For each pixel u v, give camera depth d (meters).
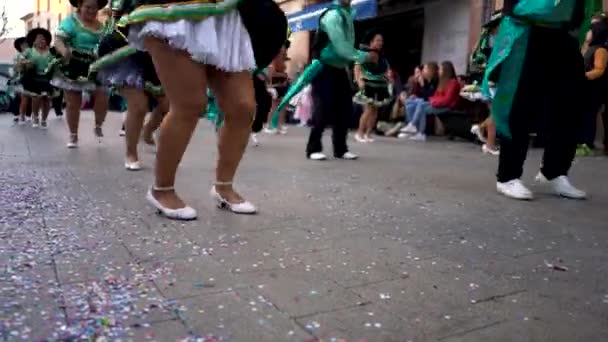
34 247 2.55
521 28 4.05
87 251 2.54
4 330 1.73
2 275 2.19
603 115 7.77
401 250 2.77
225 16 3.04
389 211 3.65
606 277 2.47
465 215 3.62
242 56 3.11
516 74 4.07
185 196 3.84
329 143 8.46
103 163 5.30
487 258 2.69
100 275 2.24
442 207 3.85
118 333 1.75
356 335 1.81
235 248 2.68
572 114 4.29
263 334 1.79
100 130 7.41
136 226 3.00
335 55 6.03
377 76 8.57
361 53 5.94
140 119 4.86
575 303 2.15
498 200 4.16
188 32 2.89
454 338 1.81
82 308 1.92
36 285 2.10
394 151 7.69
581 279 2.43
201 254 2.57
